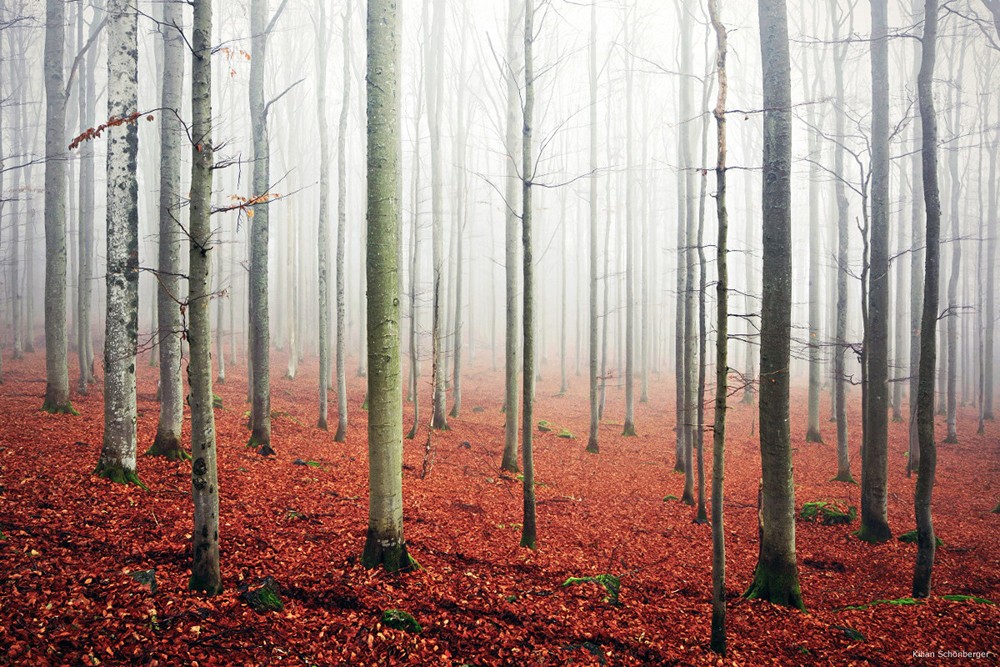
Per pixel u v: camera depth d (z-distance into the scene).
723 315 6.21
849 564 10.16
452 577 7.62
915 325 18.17
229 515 8.46
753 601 7.88
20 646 4.80
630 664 6.19
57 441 10.42
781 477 7.89
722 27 6.20
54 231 13.20
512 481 14.06
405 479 12.86
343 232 15.78
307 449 13.90
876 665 6.42
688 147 16.31
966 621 7.39
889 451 19.03
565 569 8.76
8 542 6.33
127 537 7.05
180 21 10.69
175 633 5.43
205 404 5.98
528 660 6.01
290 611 6.22
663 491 14.46
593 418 18.08
